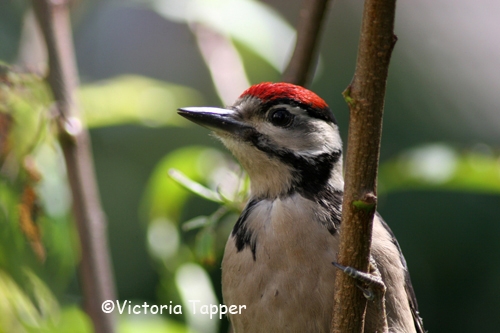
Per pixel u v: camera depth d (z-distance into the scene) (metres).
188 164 10.09
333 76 17.72
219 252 10.11
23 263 7.61
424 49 18.77
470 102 18.12
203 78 16.52
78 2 10.26
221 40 9.92
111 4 13.41
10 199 7.53
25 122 7.70
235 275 8.05
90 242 7.91
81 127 7.93
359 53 5.88
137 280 15.29
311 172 8.38
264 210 8.23
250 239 8.07
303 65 8.55
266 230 8.01
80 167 7.91
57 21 8.02
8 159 7.58
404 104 17.58
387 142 17.08
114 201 15.48
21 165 7.58
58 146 7.99
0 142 7.55
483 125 17.88
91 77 15.83
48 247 7.85
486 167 9.41
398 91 17.67
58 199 7.89
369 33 5.78
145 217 11.84
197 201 15.52
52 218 7.83
